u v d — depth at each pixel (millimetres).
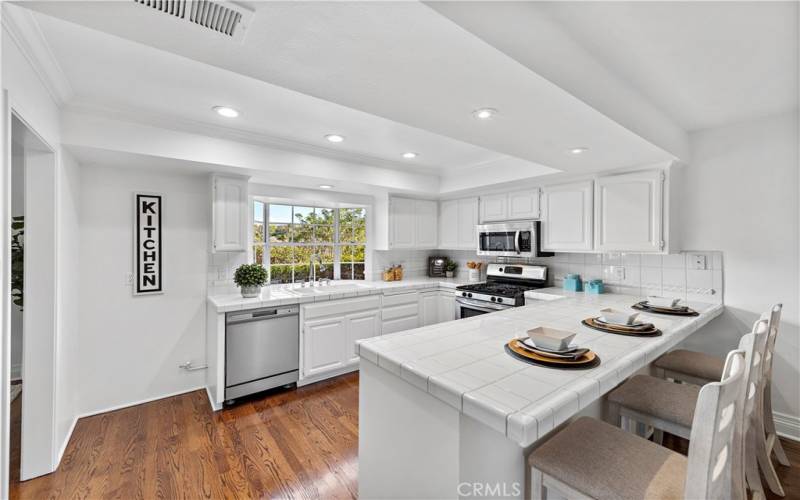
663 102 2100
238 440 2303
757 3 1249
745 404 1364
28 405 1904
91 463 2045
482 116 1678
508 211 3717
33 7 918
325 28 1033
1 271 1228
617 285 3191
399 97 1493
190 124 2412
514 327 1947
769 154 2357
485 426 1230
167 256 2898
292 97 2031
